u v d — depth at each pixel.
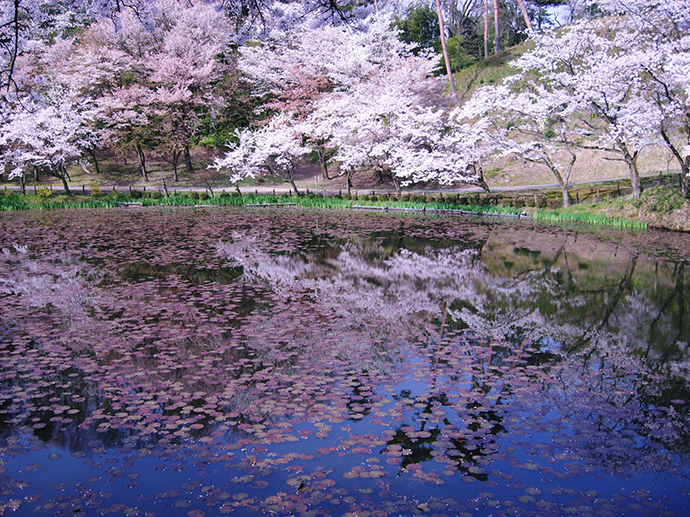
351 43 39.66
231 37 43.75
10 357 6.95
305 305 9.91
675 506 3.93
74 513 3.77
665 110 20.53
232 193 36.62
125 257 14.84
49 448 4.71
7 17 21.25
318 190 40.28
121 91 41.12
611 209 23.98
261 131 37.28
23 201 32.53
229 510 3.79
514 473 4.36
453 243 18.02
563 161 37.78
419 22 58.19
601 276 12.76
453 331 8.37
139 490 4.06
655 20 22.17
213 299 10.27
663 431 5.12
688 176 21.47
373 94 35.50
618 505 3.94
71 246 16.81
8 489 4.09
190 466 4.40
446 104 40.88
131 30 41.28
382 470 4.32
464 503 3.92
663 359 7.26
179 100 41.34
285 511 3.79
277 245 17.28
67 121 36.94
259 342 7.64
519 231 20.95
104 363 6.77
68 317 8.91
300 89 41.69
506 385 6.20
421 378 6.37
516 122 31.48
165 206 33.12
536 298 10.66
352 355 7.16
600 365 6.98
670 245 17.36
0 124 35.09
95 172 46.31
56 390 5.94
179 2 43.34
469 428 5.08
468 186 39.31
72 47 43.19
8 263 13.92
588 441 4.90
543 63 25.64
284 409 5.44
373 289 11.34
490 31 65.38
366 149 33.56
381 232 20.70
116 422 5.13
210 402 5.61
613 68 21.31
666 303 10.30
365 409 5.48
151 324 8.52
